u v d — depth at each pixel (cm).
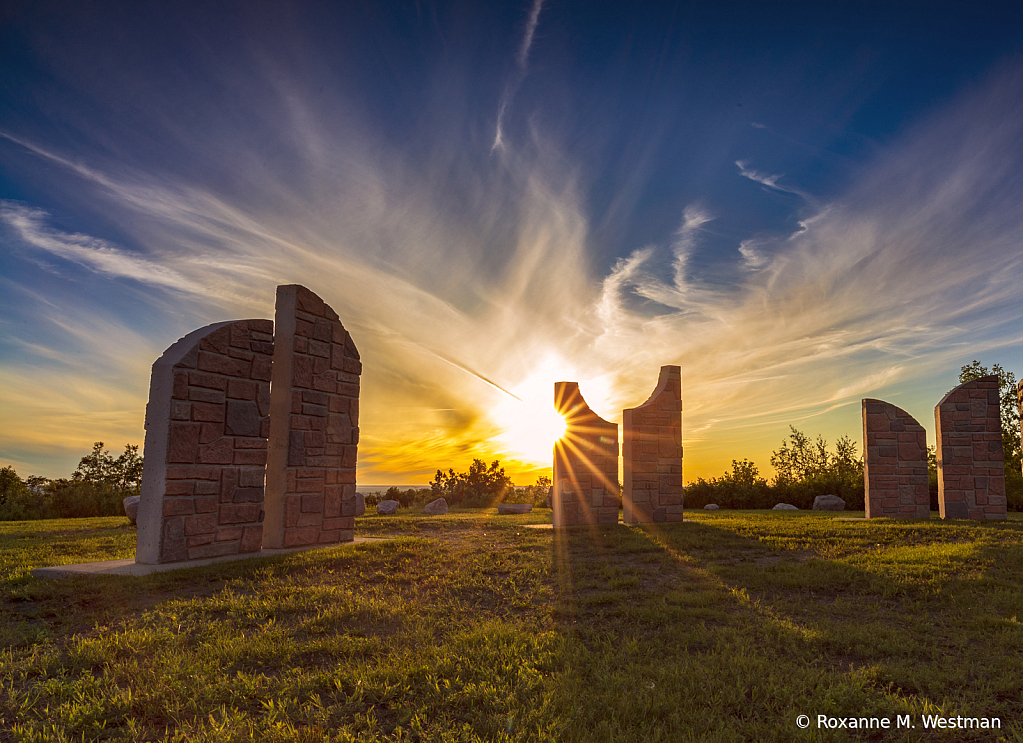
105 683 432
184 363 935
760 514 2091
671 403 1706
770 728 368
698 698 408
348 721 377
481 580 801
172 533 901
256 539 1029
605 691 418
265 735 350
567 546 1112
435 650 493
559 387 1620
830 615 634
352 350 1278
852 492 2550
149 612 620
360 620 605
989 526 1418
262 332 1070
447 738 347
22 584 747
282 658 486
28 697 408
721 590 738
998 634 554
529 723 368
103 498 2662
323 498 1173
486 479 3067
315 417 1171
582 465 1595
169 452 905
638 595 715
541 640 528
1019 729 366
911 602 686
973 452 1770
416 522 1656
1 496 2836
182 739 353
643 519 1623
